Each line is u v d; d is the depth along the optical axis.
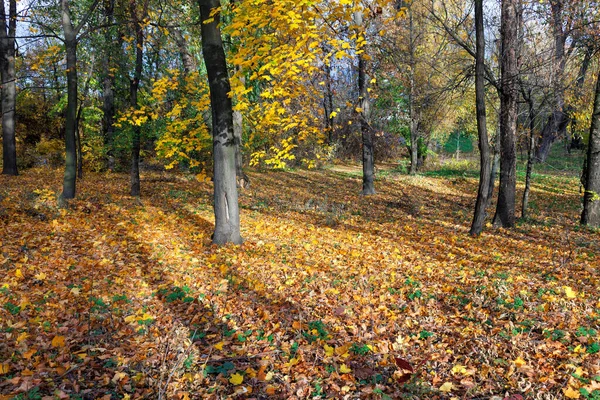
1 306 5.23
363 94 17.94
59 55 15.00
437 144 42.88
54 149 23.80
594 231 11.48
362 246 9.25
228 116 8.72
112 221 10.05
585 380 3.71
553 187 21.34
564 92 12.70
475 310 5.52
